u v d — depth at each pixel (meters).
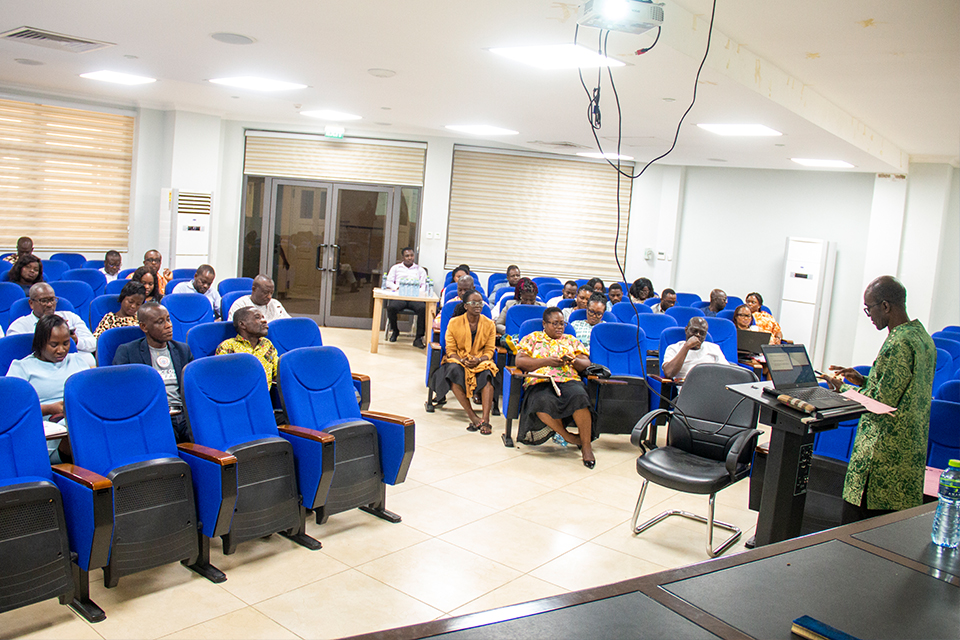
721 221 10.48
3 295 5.33
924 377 2.86
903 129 6.77
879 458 2.88
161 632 2.57
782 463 2.73
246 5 3.93
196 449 3.02
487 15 3.71
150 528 2.79
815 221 9.96
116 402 2.89
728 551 3.56
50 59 6.27
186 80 6.73
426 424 5.66
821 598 1.54
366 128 9.75
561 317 5.12
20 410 2.64
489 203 10.40
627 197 10.59
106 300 5.05
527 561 3.35
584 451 4.88
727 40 4.22
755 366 6.09
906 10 3.46
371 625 2.70
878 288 2.95
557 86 5.24
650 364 5.53
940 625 1.45
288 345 4.59
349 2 3.71
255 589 2.93
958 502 1.89
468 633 1.31
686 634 1.34
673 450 3.81
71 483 2.60
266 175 10.08
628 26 2.99
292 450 3.33
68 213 8.95
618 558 3.44
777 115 5.39
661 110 5.69
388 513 3.77
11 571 2.41
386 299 9.24
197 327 4.13
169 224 9.32
